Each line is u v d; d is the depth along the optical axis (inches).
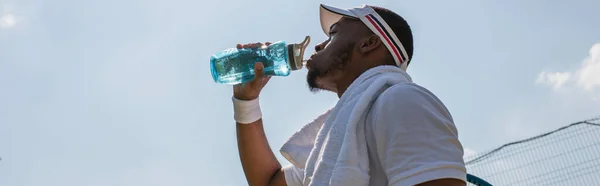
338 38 87.2
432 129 66.6
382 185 68.8
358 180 68.2
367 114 72.2
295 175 96.7
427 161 64.4
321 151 74.4
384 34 85.8
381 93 74.0
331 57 86.7
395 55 86.1
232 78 98.4
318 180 70.5
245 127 99.4
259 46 98.1
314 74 87.9
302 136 91.1
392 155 66.2
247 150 99.0
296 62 94.8
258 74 95.0
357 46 85.8
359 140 70.7
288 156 90.1
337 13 87.1
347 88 81.8
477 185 118.2
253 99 99.0
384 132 67.9
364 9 87.7
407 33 89.6
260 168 98.9
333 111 77.6
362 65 85.4
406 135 66.2
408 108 67.7
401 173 64.7
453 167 64.6
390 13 89.4
